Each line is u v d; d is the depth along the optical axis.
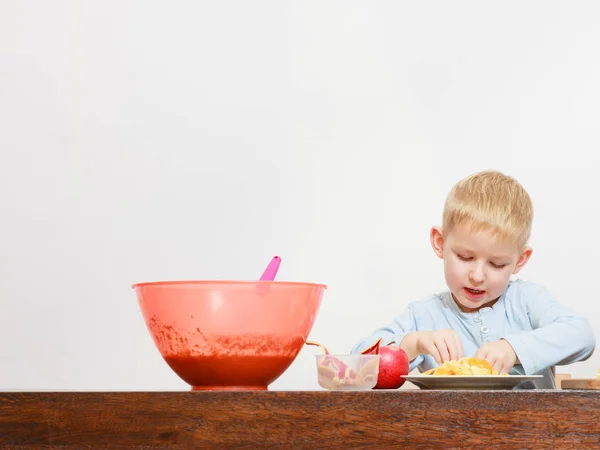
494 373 1.05
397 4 2.74
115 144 2.84
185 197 2.79
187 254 2.77
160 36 2.84
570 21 2.65
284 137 2.76
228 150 2.78
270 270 1.00
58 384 2.79
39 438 0.79
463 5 2.70
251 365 0.93
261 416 0.76
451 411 0.74
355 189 2.71
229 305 0.92
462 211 1.68
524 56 2.66
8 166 2.87
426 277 2.64
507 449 0.73
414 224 2.67
